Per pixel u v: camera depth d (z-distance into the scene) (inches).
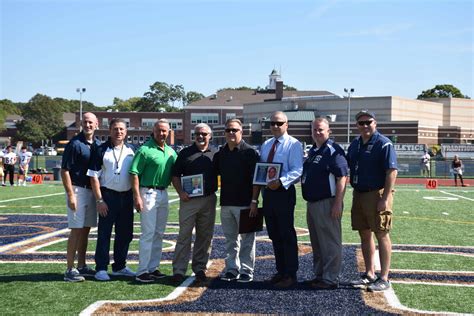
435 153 2452.0
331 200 264.8
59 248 368.8
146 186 277.7
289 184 263.0
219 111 3656.5
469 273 299.7
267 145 276.1
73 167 273.7
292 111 3117.6
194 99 5275.6
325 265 265.7
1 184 983.6
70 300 240.1
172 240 404.8
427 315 219.1
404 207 652.7
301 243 398.9
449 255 352.8
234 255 283.0
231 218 280.5
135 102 5482.3
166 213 286.0
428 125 3184.1
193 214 277.6
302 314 221.0
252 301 240.7
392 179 255.1
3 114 4667.8
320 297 247.6
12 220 509.7
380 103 2972.4
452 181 1197.1
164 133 277.1
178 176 281.4
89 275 287.6
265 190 272.4
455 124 3506.4
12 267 307.6
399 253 358.9
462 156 1924.2
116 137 280.2
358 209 269.4
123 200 284.8
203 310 225.6
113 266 291.7
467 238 424.2
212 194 283.1
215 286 268.7
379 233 259.8
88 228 288.7
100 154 277.9
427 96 4798.2
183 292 255.4
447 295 252.4
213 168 282.2
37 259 331.3
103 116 3592.5
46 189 885.2
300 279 285.6
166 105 5108.3
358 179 264.2
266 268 312.7
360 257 343.6
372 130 262.7
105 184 280.4
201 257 283.3
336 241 264.5
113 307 228.7
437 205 677.9
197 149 282.0
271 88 4222.4
